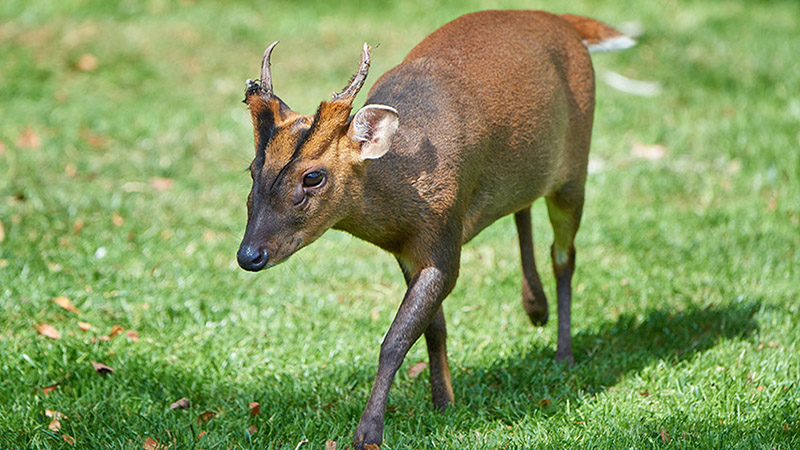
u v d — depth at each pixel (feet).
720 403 28.09
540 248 42.42
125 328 34.32
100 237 41.24
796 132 53.67
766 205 46.03
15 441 26.32
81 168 48.42
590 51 33.30
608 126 55.62
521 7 76.89
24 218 42.29
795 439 25.93
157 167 48.98
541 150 29.55
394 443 26.30
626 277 38.83
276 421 27.71
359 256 41.55
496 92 28.07
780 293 36.68
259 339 33.60
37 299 35.06
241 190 47.44
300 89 61.26
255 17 73.51
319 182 23.98
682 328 34.53
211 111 57.47
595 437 26.17
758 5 83.15
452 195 26.23
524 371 31.35
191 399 29.58
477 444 26.04
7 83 58.65
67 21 69.56
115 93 59.41
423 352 33.04
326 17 74.49
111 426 27.48
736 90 61.57
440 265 26.12
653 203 46.52
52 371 30.63
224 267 39.52
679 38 71.72
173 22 70.90
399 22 73.97
